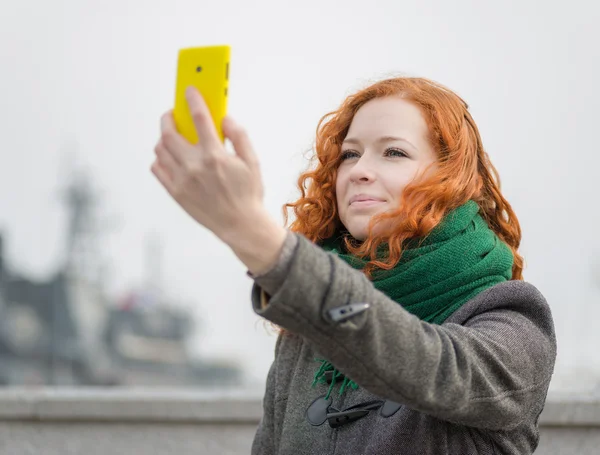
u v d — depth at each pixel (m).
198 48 1.43
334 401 1.82
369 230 1.79
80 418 3.18
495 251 1.82
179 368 54.38
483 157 2.01
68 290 47.06
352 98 2.03
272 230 1.39
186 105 1.41
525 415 1.68
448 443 1.67
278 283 1.39
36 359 44.44
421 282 1.77
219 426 3.14
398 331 1.43
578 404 2.80
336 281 1.40
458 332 1.57
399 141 1.84
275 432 1.94
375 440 1.69
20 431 3.20
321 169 2.07
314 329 1.40
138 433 3.17
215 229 1.39
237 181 1.36
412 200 1.79
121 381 49.91
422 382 1.44
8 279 45.56
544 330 1.74
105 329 50.22
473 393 1.53
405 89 1.91
